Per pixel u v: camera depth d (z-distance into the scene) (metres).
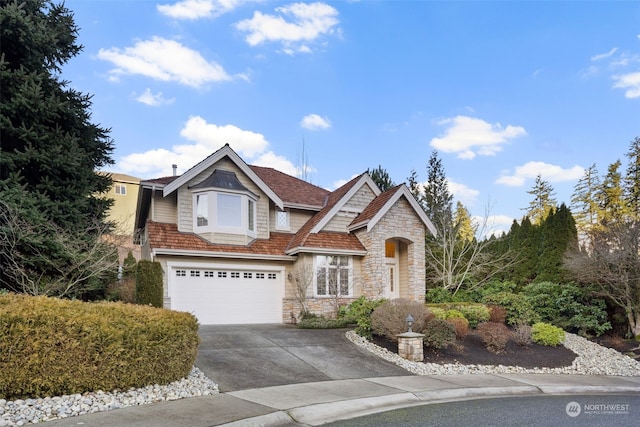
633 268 16.38
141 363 7.87
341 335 14.80
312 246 18.89
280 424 6.60
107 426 5.91
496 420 7.02
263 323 18.66
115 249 15.24
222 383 8.95
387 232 20.28
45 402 6.69
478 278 24.80
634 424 6.98
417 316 13.52
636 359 14.70
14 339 6.58
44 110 13.34
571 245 18.80
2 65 12.80
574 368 13.12
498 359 13.11
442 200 34.97
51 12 14.91
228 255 17.91
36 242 11.65
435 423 6.76
